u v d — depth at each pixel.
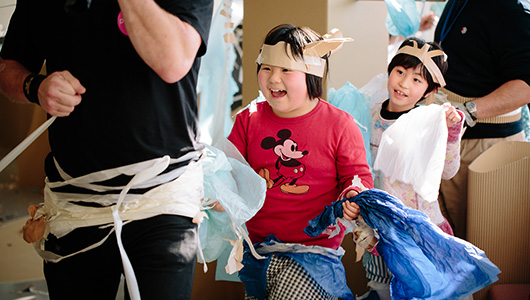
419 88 2.45
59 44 1.43
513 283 2.55
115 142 1.40
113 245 1.44
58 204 1.48
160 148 1.44
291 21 2.67
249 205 1.90
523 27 2.66
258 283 2.02
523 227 2.52
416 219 1.83
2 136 2.84
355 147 2.00
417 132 2.27
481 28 2.76
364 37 2.92
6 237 2.70
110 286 1.56
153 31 1.29
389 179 2.39
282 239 2.05
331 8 2.66
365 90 2.71
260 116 2.11
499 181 2.52
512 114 2.82
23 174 2.83
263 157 2.06
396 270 1.92
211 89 2.82
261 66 2.01
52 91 1.31
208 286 2.65
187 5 1.38
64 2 1.38
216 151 1.84
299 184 2.03
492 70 2.79
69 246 1.48
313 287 1.94
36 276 2.62
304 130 2.02
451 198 2.92
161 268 1.40
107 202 1.44
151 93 1.40
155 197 1.44
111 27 1.38
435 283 1.89
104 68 1.39
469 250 1.84
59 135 1.45
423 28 4.06
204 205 1.89
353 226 1.99
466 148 2.86
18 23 1.53
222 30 2.80
